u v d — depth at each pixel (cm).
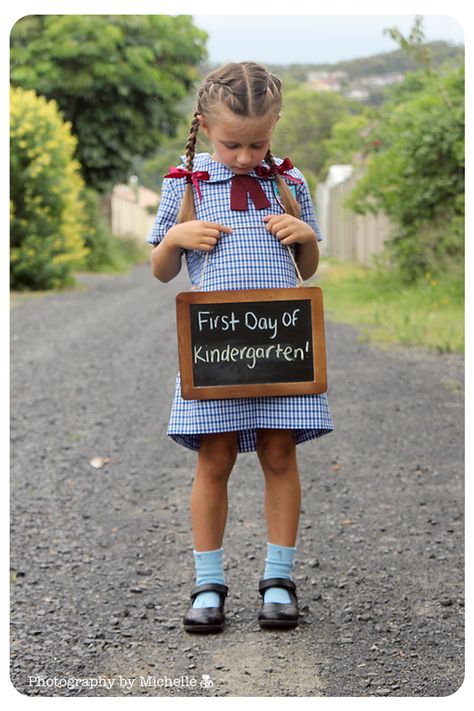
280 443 305
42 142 1455
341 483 446
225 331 297
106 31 2023
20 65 2023
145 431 565
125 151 2162
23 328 1038
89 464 494
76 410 624
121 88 2036
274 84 286
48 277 1496
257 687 258
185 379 296
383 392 636
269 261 301
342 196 2092
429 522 389
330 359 763
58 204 1507
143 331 1015
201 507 305
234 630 297
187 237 294
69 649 284
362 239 1794
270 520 308
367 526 386
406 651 278
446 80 1075
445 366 716
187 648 284
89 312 1201
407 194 1099
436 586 325
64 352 867
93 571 347
